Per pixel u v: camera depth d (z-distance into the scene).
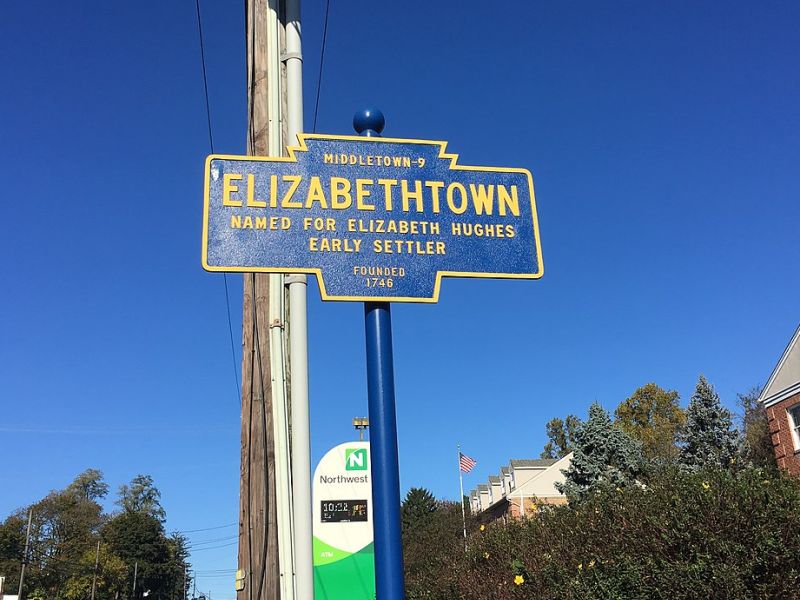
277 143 5.00
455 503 49.06
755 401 33.66
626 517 7.26
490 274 3.90
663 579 6.29
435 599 10.66
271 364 4.57
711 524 6.25
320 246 3.79
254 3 5.48
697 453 26.47
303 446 4.14
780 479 6.62
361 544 9.84
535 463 41.38
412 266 3.85
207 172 3.81
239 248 3.71
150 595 75.19
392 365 3.72
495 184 4.07
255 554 4.22
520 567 8.73
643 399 52.97
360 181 3.94
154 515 86.62
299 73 5.21
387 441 3.57
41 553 63.78
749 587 5.93
